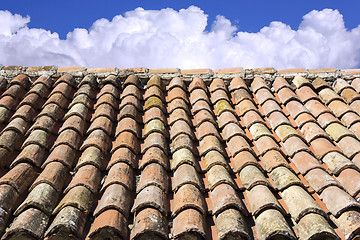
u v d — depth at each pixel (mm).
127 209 2432
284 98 4137
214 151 3129
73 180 2668
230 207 2377
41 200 2383
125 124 3521
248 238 2148
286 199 2541
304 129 3518
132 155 3074
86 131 3500
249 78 4664
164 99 4316
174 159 3045
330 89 4293
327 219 2293
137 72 4707
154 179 2656
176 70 4762
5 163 2916
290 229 2209
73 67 4699
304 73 4660
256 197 2496
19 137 3285
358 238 2182
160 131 3412
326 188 2590
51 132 3400
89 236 2170
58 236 2170
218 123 3768
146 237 2182
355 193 2555
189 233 2205
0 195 2389
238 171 2918
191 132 3498
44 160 3016
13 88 4129
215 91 4410
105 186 2617
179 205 2393
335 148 3092
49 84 4398
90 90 4270
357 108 3926
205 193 2664
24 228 2129
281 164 2898
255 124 3598
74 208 2357
